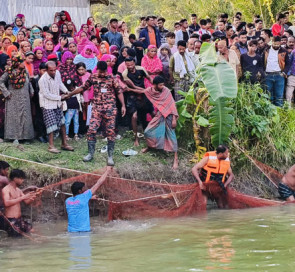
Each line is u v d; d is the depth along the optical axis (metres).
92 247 8.26
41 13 18.25
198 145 11.95
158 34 15.06
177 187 10.91
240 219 10.02
